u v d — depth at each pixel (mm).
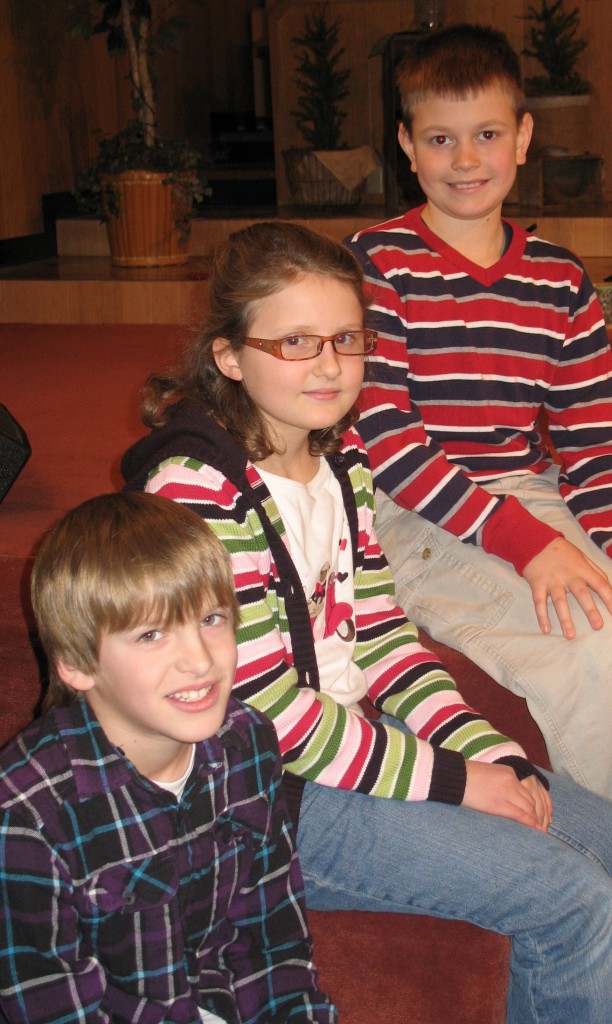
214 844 1016
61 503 1923
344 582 1298
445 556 1538
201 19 7066
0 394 2803
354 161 5426
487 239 1583
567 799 1315
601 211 4867
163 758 989
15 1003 940
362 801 1183
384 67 5172
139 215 4527
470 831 1162
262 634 1135
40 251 5105
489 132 1516
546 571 1403
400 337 1554
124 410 2607
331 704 1175
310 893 1204
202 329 1239
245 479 1152
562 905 1126
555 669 1396
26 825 923
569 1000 1139
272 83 5719
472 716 1287
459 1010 1197
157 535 943
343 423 1298
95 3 5473
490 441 1595
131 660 929
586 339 1616
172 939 980
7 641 1618
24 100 4965
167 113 6562
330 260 1177
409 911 1182
